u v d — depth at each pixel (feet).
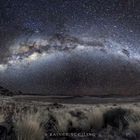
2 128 12.92
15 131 12.85
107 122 20.63
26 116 17.10
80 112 29.45
